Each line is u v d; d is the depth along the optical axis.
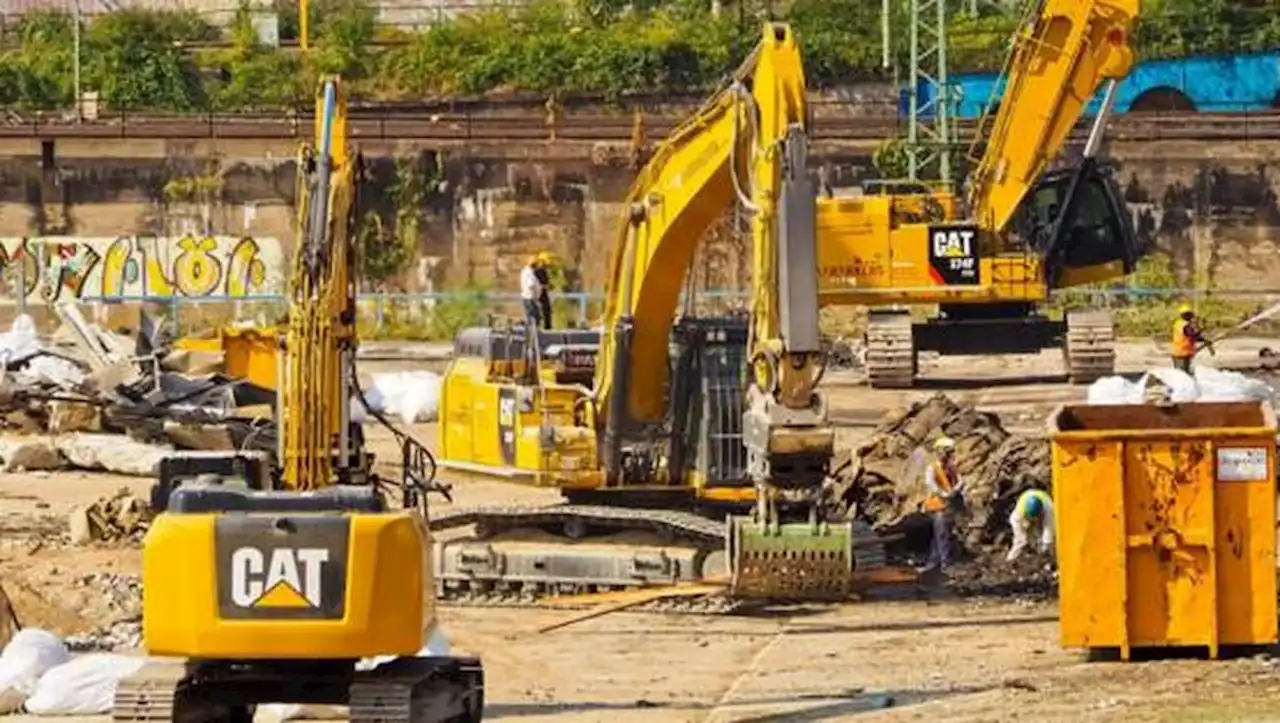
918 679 52.47
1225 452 52.47
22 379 110.31
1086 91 128.75
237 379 107.50
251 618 40.53
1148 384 97.56
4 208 180.50
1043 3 133.50
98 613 64.50
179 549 40.66
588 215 180.25
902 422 81.81
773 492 62.88
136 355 111.69
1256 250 180.62
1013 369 146.12
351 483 51.38
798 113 61.03
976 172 132.00
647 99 194.50
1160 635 52.72
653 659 57.47
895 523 73.94
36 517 84.31
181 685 41.19
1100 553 52.78
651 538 68.12
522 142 180.62
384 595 40.66
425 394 119.81
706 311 133.62
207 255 180.00
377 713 40.59
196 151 180.25
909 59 196.50
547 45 197.38
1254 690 48.00
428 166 181.12
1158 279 180.50
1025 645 56.94
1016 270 129.00
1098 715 45.62
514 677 55.06
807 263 60.06
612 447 69.75
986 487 74.44
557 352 74.06
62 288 180.00
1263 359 135.50
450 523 69.50
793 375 60.25
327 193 51.56
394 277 180.88
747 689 52.25
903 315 131.62
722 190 66.19
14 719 49.62
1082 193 130.75
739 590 63.81
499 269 180.62
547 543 68.56
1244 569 52.53
